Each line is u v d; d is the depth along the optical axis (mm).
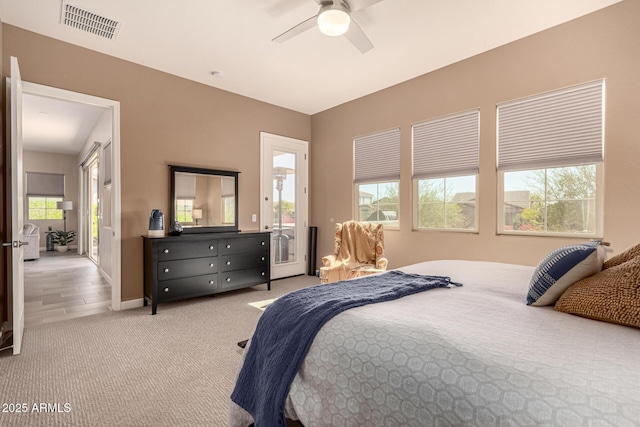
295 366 1145
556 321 1136
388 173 4262
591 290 1203
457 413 771
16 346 2287
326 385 1053
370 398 938
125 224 3443
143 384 1932
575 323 1114
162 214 3506
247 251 4039
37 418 1602
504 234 3197
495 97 3217
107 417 1617
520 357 840
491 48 3221
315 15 2451
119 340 2582
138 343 2527
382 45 3154
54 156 8812
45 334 2699
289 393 1137
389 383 911
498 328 1056
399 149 4121
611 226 2547
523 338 969
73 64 3105
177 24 2809
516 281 1715
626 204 2480
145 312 3311
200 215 3996
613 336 988
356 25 2410
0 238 2662
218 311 3352
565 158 2797
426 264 2270
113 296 3396
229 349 2432
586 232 2740
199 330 2812
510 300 1453
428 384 844
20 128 2523
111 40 3057
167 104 3758
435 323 1092
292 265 5176
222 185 4215
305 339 1177
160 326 2902
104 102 3299
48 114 5246
